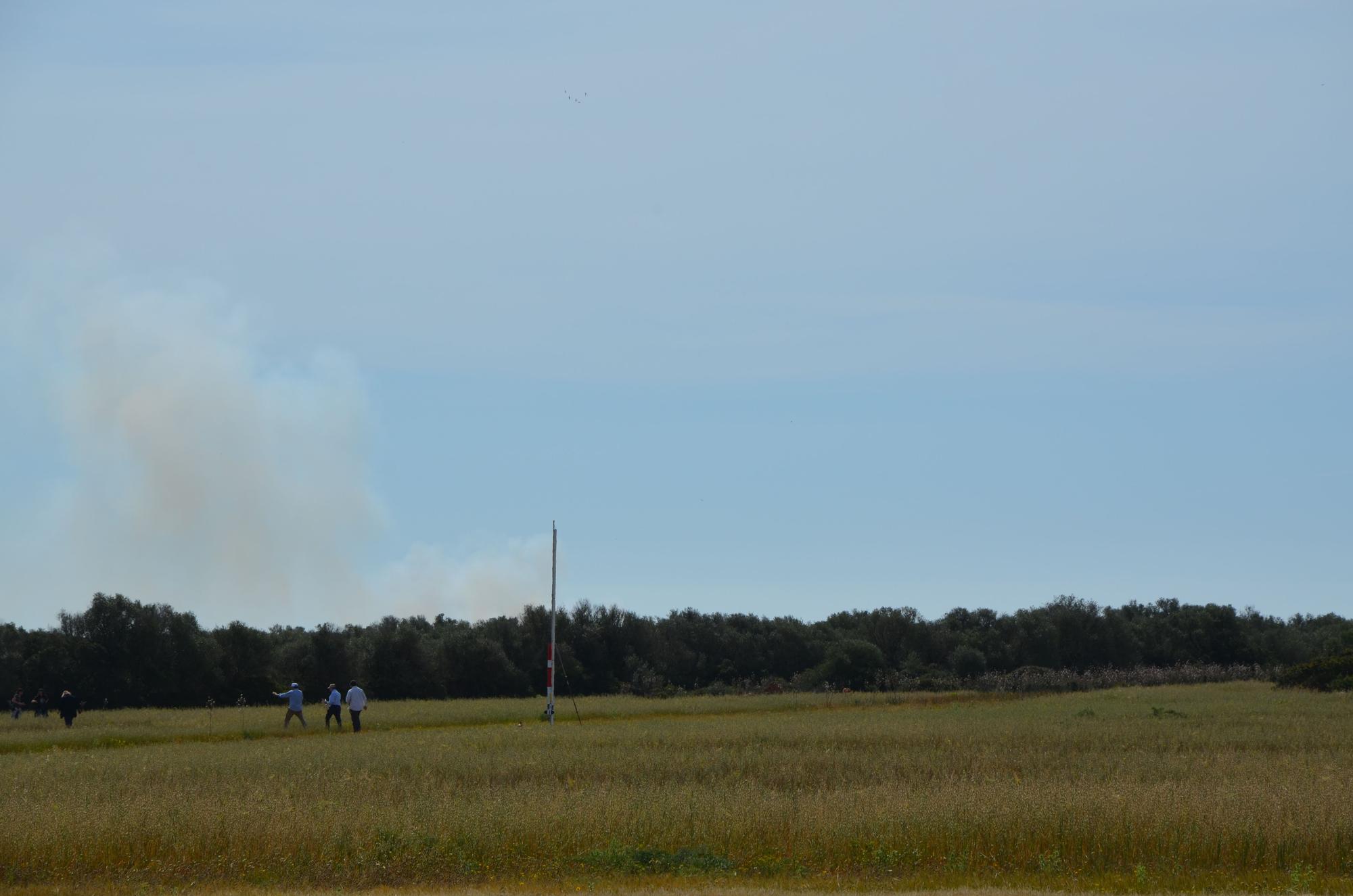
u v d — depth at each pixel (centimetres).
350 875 4666
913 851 4941
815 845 5025
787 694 19688
